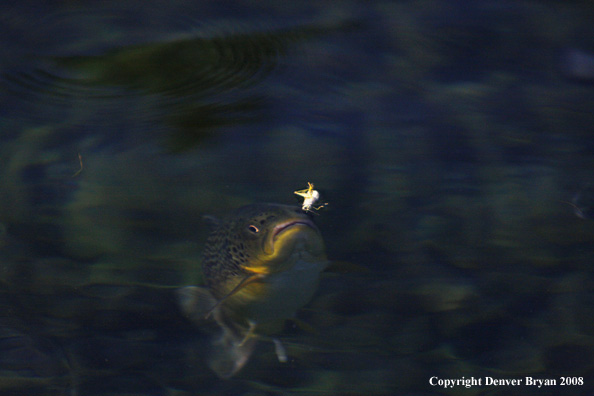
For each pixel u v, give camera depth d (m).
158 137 9.71
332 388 5.65
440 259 7.09
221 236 6.28
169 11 15.50
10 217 7.80
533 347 6.05
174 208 7.95
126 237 7.44
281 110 10.74
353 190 8.30
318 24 14.81
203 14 15.35
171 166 8.85
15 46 13.34
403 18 15.10
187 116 10.47
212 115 10.50
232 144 9.51
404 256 7.11
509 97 11.49
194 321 6.34
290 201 8.02
